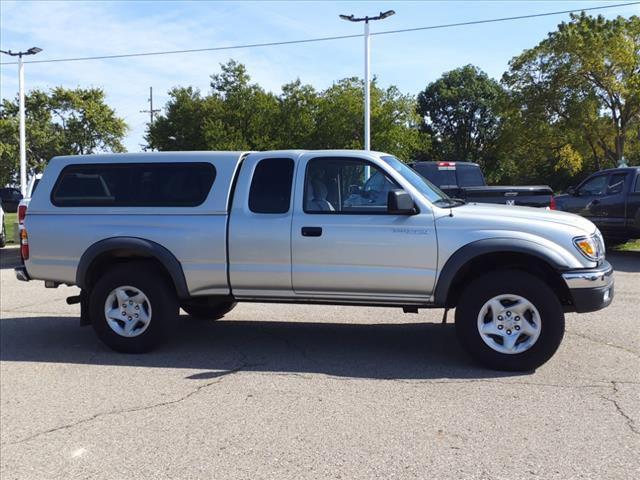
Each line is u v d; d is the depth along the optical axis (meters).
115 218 6.30
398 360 5.98
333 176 5.98
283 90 40.28
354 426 4.34
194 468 3.77
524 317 5.47
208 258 6.09
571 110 38.59
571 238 5.45
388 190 5.82
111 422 4.52
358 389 5.12
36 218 6.52
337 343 6.68
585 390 4.98
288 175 6.05
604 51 36.66
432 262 5.62
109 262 6.60
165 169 6.34
